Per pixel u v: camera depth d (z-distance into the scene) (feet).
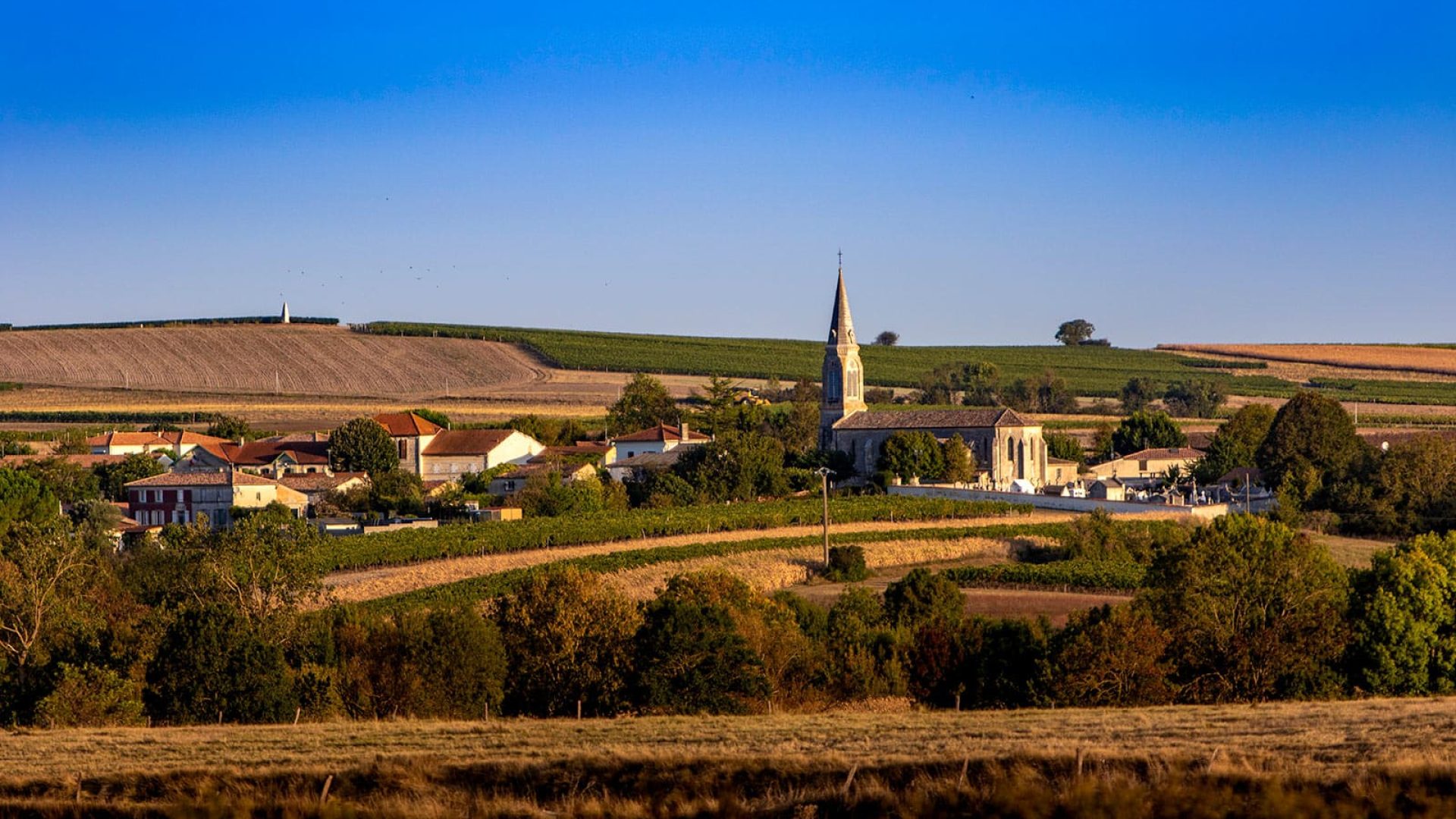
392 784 150.00
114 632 249.75
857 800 137.28
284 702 222.07
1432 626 255.70
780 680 245.24
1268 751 148.87
